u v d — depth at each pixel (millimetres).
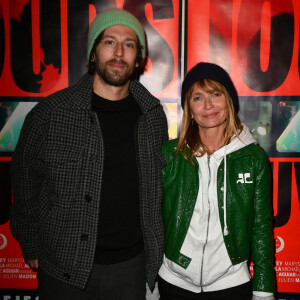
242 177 1233
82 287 1190
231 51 1767
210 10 1749
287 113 1794
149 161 1288
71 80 1808
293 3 1730
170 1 1744
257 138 1819
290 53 1758
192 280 1234
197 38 1765
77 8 1763
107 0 1753
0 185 1861
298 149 1807
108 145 1239
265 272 1208
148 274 1324
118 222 1245
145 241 1299
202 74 1230
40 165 1219
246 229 1226
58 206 1186
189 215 1229
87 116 1206
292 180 1829
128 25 1251
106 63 1227
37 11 1769
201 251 1225
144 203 1275
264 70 1774
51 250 1206
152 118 1339
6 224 1884
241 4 1742
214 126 1235
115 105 1286
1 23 1777
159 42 1771
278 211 1851
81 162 1184
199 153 1247
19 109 1824
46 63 1798
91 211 1183
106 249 1240
